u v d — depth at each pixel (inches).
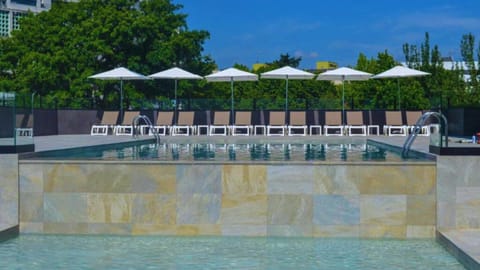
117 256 241.6
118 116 759.1
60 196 287.9
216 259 236.5
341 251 250.1
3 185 290.4
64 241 272.4
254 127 740.0
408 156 362.6
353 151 439.2
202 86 1127.6
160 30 1091.9
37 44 1055.0
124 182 283.4
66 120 742.5
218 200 279.0
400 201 274.4
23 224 290.4
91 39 999.6
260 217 277.7
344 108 772.0
